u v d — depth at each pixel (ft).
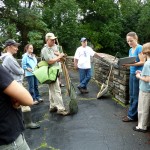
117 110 17.92
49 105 20.29
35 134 14.71
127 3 86.94
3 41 47.73
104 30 77.82
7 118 6.24
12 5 51.72
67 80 17.88
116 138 13.55
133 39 14.87
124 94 18.72
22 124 6.80
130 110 15.67
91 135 14.12
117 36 78.13
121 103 19.27
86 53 22.79
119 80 19.47
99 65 25.53
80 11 71.97
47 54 16.66
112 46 78.89
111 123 15.64
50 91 17.80
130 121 15.72
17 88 6.14
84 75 22.98
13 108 6.44
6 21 50.62
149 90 13.48
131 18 84.23
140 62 14.48
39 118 17.38
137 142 12.96
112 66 20.80
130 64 14.64
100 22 80.74
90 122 16.02
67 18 61.87
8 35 49.57
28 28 56.54
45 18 62.85
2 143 6.23
